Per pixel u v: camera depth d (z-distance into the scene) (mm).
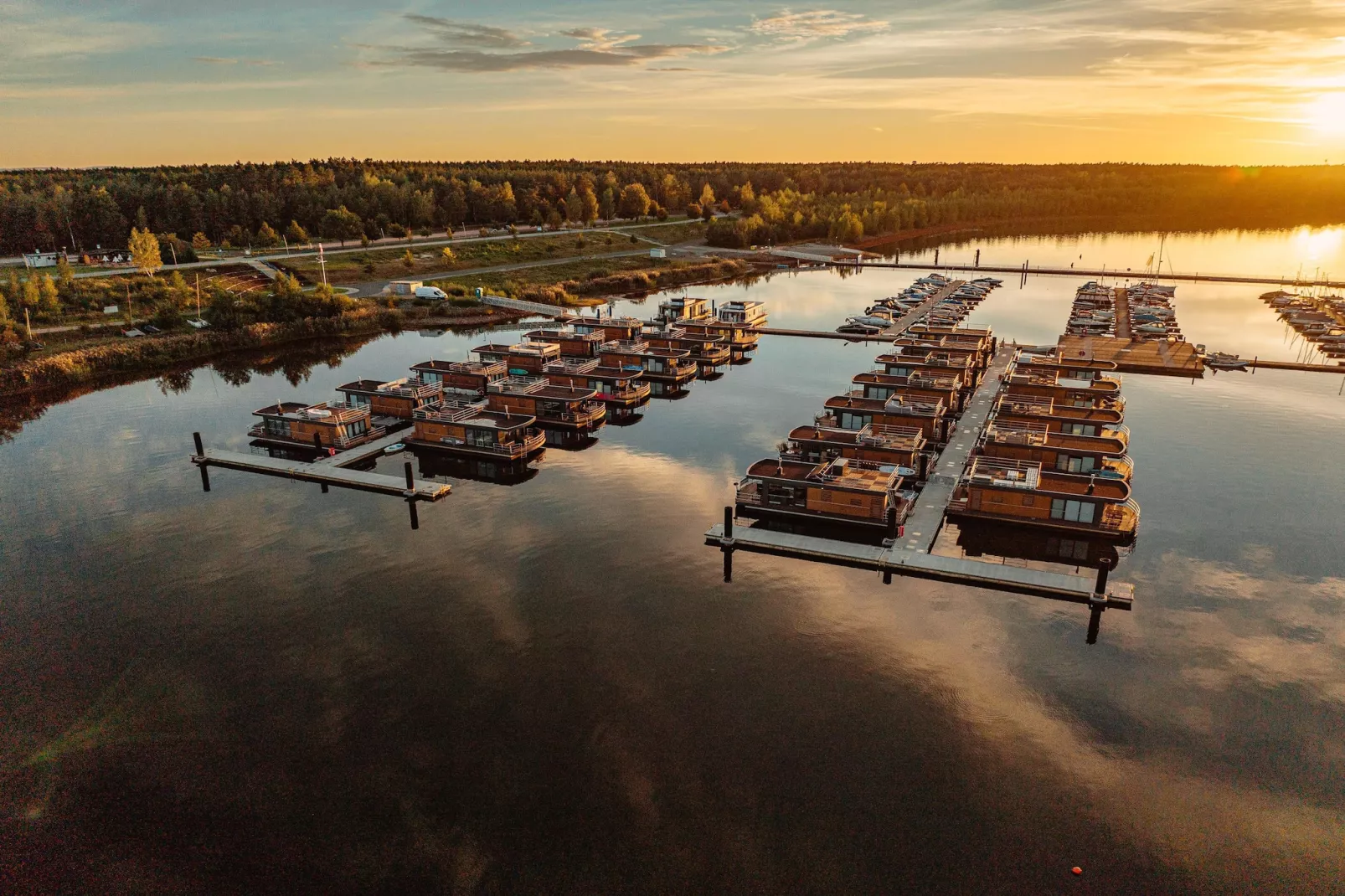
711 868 37312
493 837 39000
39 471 85250
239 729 46406
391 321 161125
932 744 44812
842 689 49344
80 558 65875
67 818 40594
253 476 83562
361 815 40469
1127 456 84250
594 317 170000
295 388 119312
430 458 88688
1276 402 107688
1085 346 136125
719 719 46812
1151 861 37812
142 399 112812
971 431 94375
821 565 64375
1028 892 36156
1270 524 70938
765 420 102688
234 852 38531
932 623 56219
